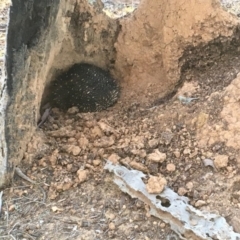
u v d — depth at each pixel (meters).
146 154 1.64
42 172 1.63
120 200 1.53
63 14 1.76
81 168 1.62
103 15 2.00
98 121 1.83
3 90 1.57
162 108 1.84
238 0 3.06
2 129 1.55
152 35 2.01
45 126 1.82
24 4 1.50
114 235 1.43
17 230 1.46
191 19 1.88
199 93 1.84
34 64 1.62
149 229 1.44
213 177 1.56
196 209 1.46
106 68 2.11
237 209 1.47
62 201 1.54
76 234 1.44
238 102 1.69
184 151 1.64
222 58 1.95
